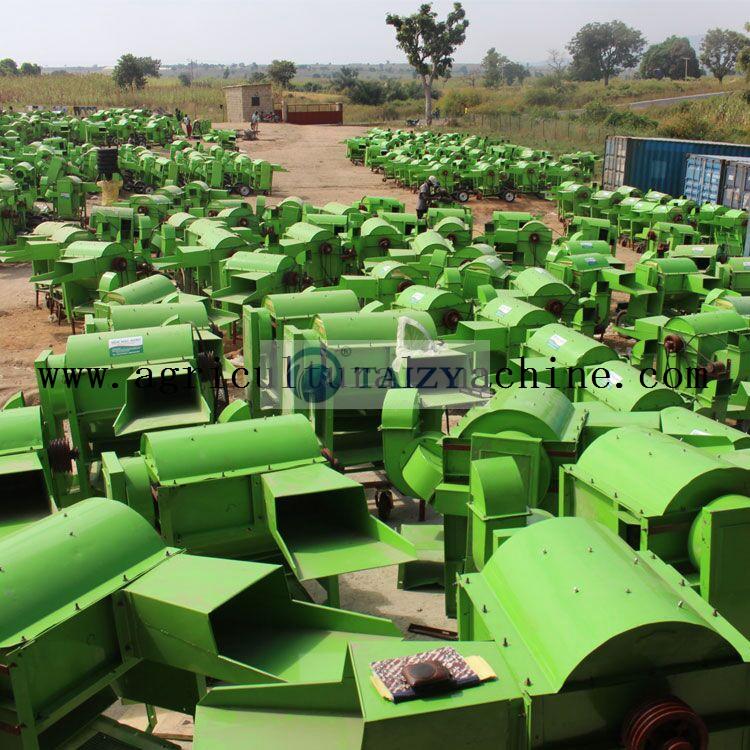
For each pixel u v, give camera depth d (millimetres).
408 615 6750
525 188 34000
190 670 4629
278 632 5156
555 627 3689
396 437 7496
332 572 5598
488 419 6449
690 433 6871
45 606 4410
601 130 55750
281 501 6617
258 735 3992
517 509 5465
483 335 10758
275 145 50031
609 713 3537
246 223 20047
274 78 111062
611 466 5629
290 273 14141
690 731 3449
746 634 5180
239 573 4840
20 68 139125
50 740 4551
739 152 30312
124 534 5031
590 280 14344
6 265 22109
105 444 8391
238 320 13117
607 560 4023
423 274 14812
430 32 69938
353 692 4070
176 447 6242
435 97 96438
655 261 14516
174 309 9469
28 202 24406
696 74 145125
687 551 5129
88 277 14844
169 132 49344
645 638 3500
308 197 33281
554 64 199250
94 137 45594
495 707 3445
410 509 8766
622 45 154500
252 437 6473
